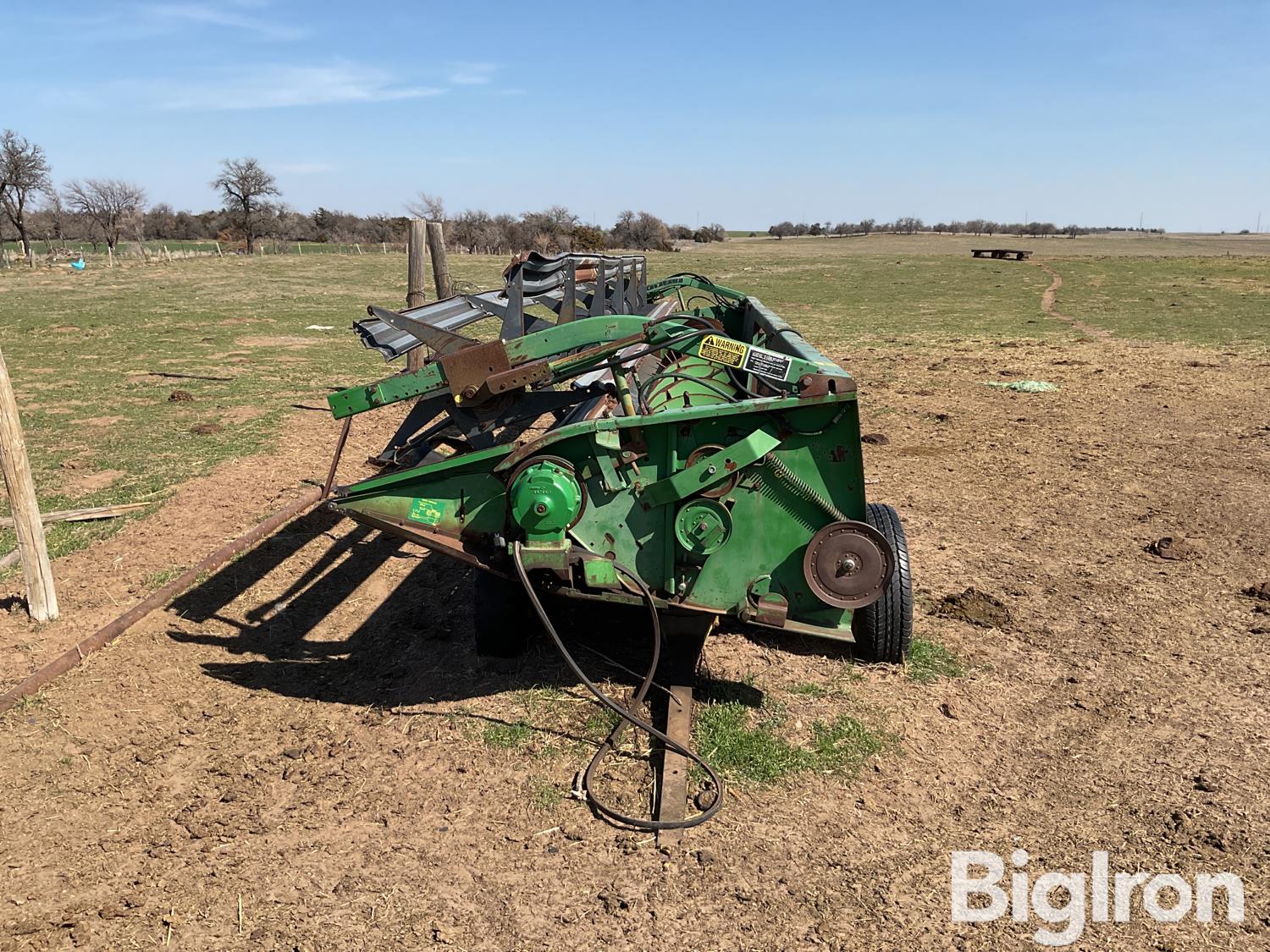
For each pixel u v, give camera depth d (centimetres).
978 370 1512
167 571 609
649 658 488
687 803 373
